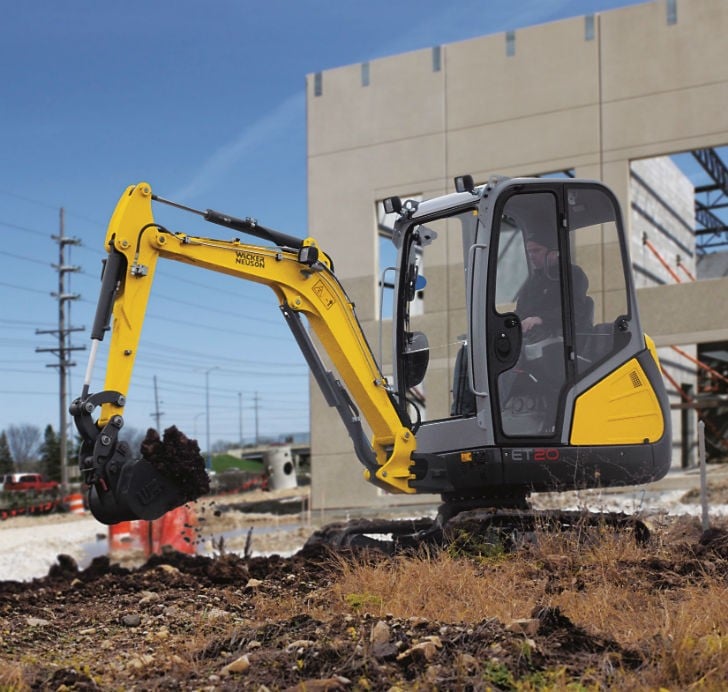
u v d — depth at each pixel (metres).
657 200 26.28
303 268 9.00
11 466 88.88
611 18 20.42
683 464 26.97
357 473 22.69
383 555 7.74
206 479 7.75
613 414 8.91
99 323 7.80
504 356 8.70
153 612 7.02
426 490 9.15
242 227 8.63
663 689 4.18
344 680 4.41
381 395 9.23
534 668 4.47
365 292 22.67
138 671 5.23
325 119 23.31
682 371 28.23
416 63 22.39
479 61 21.73
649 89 20.02
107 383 7.75
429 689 4.30
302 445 83.50
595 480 8.82
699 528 9.75
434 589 6.51
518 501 9.10
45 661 5.64
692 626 5.20
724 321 19.47
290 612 6.52
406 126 22.44
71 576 8.93
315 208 23.27
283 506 30.38
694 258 30.03
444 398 9.61
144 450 7.65
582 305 8.97
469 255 8.90
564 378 8.84
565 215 8.91
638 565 7.39
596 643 4.81
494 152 21.48
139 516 7.56
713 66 19.47
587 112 20.58
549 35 21.03
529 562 7.65
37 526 34.00
